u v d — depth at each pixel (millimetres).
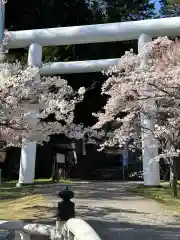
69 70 24844
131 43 33969
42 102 12047
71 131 17234
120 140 18562
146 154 20250
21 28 32062
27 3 30312
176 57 16000
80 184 23266
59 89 14562
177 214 12164
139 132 19031
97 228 9633
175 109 15891
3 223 4754
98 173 35031
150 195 16328
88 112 35250
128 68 17672
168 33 21000
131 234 8922
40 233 4254
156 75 14648
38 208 12531
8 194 17375
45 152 34281
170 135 15703
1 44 15039
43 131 12664
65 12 33875
